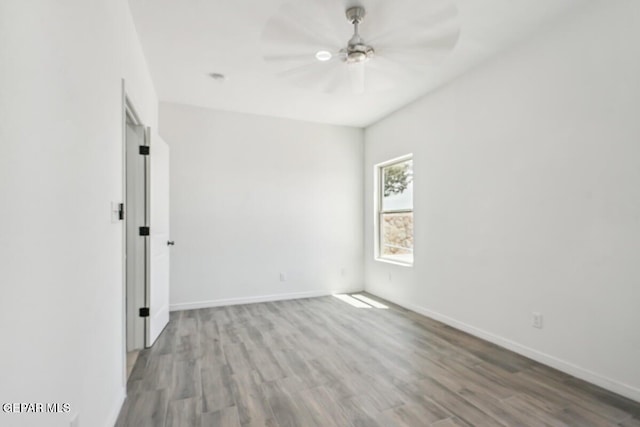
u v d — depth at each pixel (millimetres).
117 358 1941
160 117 4098
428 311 3844
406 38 2652
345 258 5098
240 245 4457
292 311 4090
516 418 1868
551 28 2520
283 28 2539
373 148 4969
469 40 2705
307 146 4859
